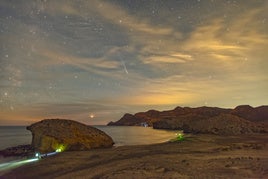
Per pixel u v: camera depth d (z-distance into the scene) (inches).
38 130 1098.1
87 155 866.1
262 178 462.9
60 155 890.1
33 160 845.2
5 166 762.8
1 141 1967.3
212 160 650.8
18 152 1032.8
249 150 823.1
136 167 601.6
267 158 657.0
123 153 868.6
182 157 714.8
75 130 1137.4
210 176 493.4
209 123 1978.3
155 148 959.6
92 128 1247.5
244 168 543.5
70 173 618.2
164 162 649.0
